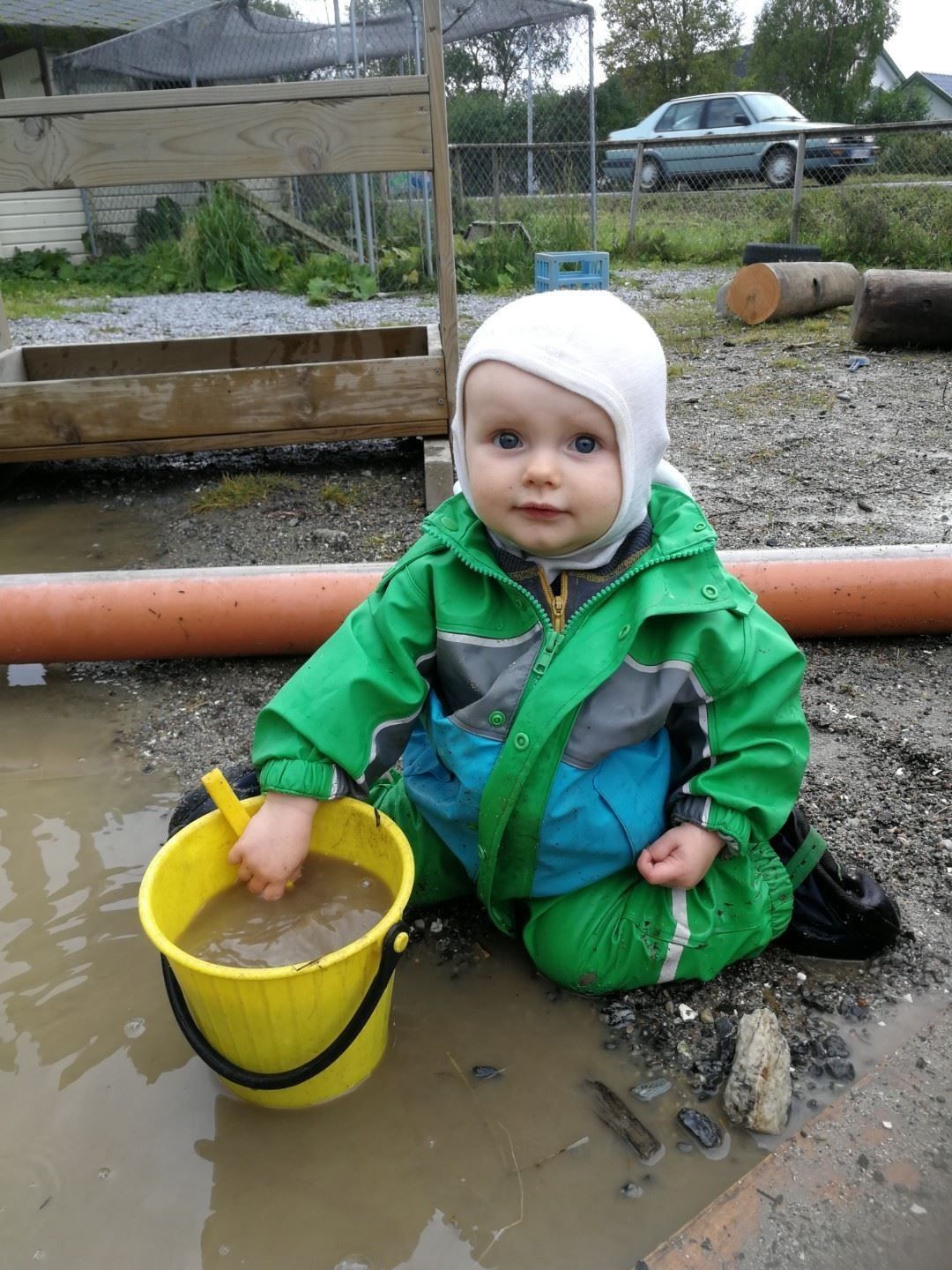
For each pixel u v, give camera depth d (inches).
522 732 62.6
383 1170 58.6
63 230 565.0
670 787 68.6
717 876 67.7
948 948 73.3
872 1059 64.8
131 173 149.6
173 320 378.3
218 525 159.9
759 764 64.6
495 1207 56.3
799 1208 54.9
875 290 279.9
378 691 65.4
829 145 577.6
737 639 63.5
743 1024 64.6
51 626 109.6
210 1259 54.0
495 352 59.5
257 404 171.5
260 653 114.1
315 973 55.3
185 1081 64.5
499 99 551.8
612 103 1258.6
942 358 274.8
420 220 492.1
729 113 617.3
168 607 109.9
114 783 95.6
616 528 62.6
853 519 153.6
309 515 162.7
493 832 64.7
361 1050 61.9
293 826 64.6
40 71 580.4
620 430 59.7
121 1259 54.1
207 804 80.2
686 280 450.6
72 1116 62.1
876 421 211.8
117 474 187.8
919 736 99.0
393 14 444.8
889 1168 57.1
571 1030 67.7
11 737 103.4
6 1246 54.7
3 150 147.4
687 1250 52.9
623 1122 61.1
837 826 86.0
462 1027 68.0
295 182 542.0
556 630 64.1
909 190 474.6
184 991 58.7
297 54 500.1
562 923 68.4
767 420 215.2
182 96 146.6
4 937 76.6
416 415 173.6
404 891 59.6
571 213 504.4
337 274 457.1
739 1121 60.2
